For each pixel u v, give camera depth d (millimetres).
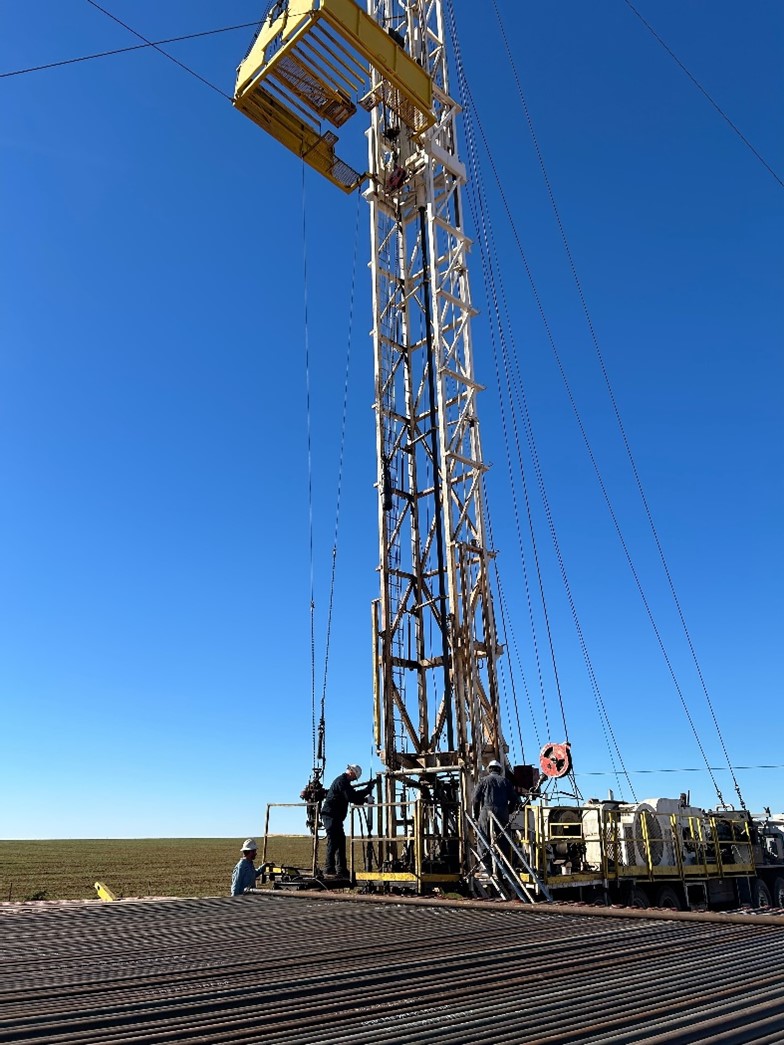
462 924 6406
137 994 3838
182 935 5914
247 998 3717
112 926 6492
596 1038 3000
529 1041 2949
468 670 16453
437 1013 3389
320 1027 3186
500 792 12570
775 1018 3277
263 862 14305
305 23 16391
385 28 20312
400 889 13250
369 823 13930
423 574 17594
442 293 18641
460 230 19234
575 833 14977
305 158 18781
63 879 39281
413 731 16562
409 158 20141
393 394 18828
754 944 5129
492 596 17438
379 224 19891
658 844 15266
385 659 16734
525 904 7496
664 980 4012
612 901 13758
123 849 76625
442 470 17547
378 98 19625
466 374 18375
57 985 4074
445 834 14922
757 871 18172
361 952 4984
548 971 4285
